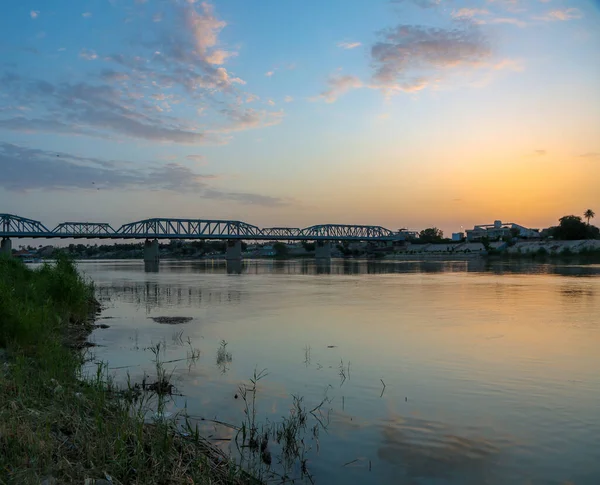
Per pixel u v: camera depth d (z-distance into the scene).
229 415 9.48
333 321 22.09
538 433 8.65
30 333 13.86
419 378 12.20
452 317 23.31
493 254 169.00
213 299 32.91
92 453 6.88
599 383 11.73
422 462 7.55
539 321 21.84
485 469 7.32
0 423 7.20
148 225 194.50
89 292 28.97
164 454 7.18
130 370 12.94
